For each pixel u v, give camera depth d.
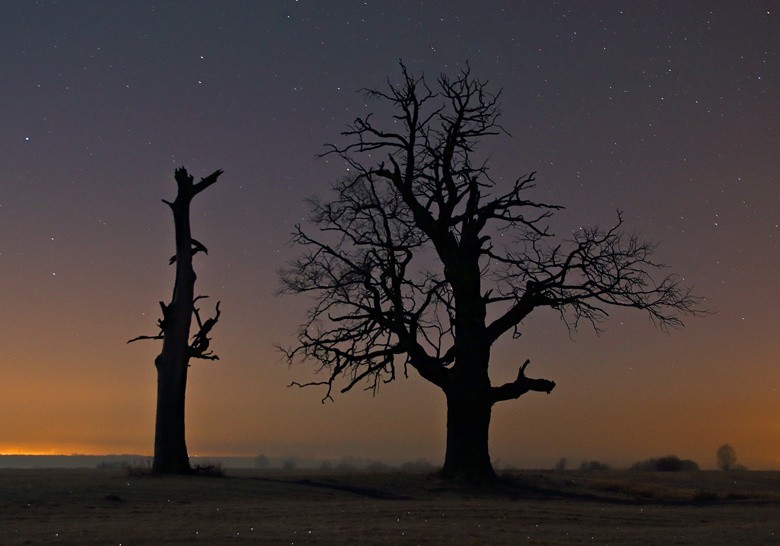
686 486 43.00
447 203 40.34
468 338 39.78
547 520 25.27
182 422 38.97
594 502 34.59
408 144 40.97
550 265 39.94
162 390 38.81
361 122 41.31
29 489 28.84
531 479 41.69
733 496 38.62
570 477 44.88
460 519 24.44
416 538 19.08
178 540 18.08
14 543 17.41
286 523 22.14
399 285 40.47
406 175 41.09
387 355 40.00
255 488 33.12
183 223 39.75
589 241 39.84
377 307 40.25
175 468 38.28
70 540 17.94
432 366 39.91
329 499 31.48
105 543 17.48
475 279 39.97
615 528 23.45
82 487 30.12
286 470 55.22
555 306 39.34
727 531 22.80
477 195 40.34
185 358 39.22
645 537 20.75
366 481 37.94
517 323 40.09
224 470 48.06
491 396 39.66
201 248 39.97
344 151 41.41
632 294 39.66
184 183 39.94
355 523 22.34
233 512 25.20
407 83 40.84
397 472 44.19
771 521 26.81
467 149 40.78
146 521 22.41
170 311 39.25
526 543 18.69
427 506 28.89
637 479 45.59
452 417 39.62
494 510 27.81
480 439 39.28
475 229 40.25
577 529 22.83
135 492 29.77
